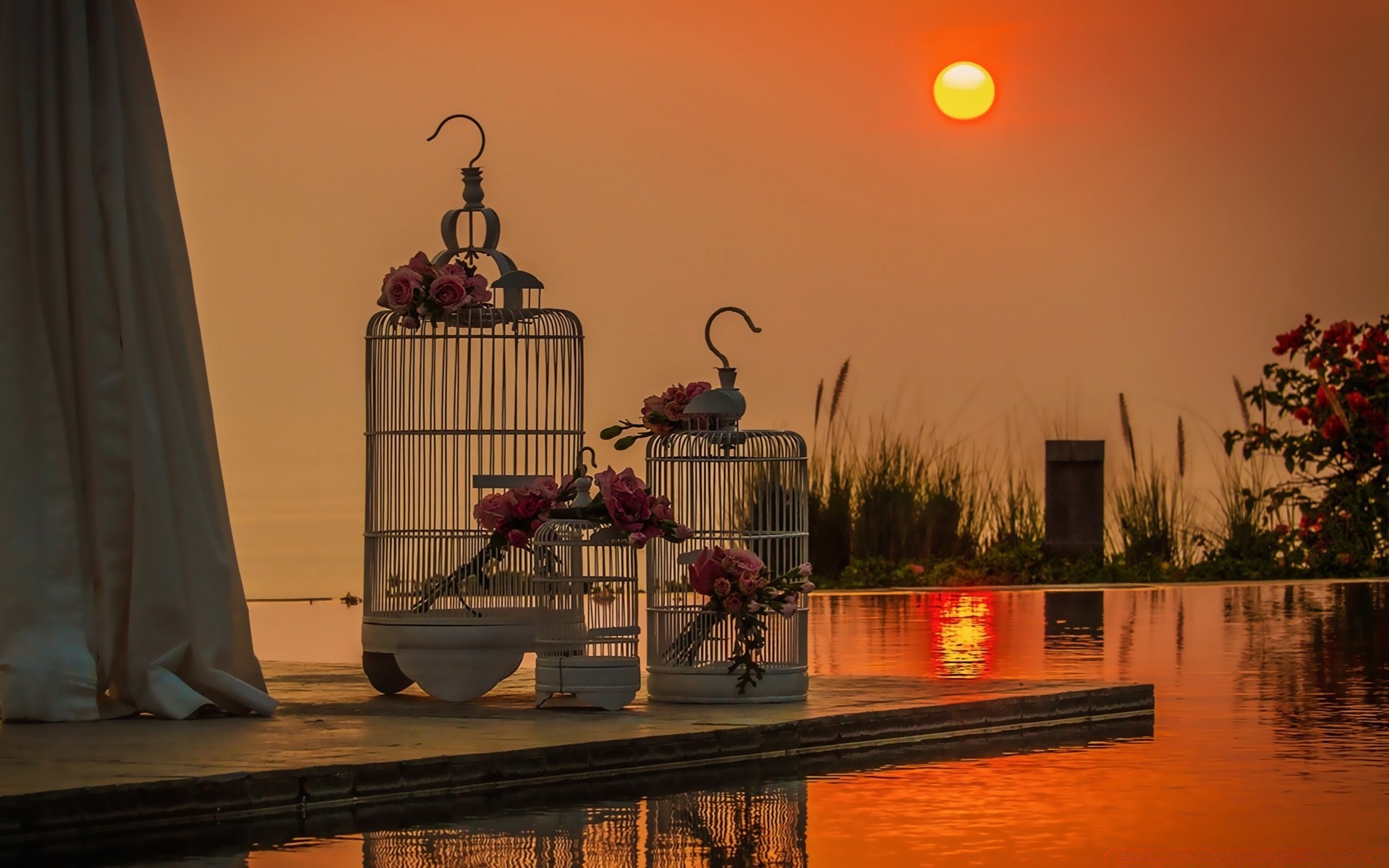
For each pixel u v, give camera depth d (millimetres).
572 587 10414
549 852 6902
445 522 11461
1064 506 23000
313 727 9492
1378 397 23734
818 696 10805
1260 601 19609
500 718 9906
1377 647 14688
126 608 10250
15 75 10305
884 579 21969
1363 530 23500
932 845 7031
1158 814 7695
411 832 7305
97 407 10250
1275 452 23969
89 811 7277
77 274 10289
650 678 10711
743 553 10586
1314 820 7539
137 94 10445
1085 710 10875
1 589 9953
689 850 6938
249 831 7328
